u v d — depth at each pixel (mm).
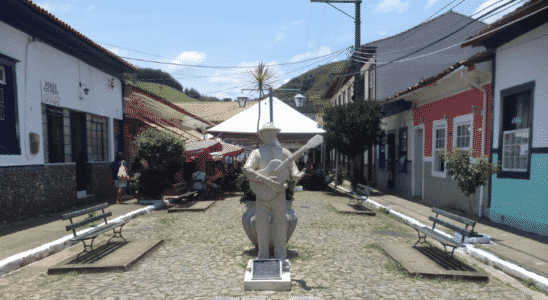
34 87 8984
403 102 14180
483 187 8773
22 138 8398
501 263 5023
